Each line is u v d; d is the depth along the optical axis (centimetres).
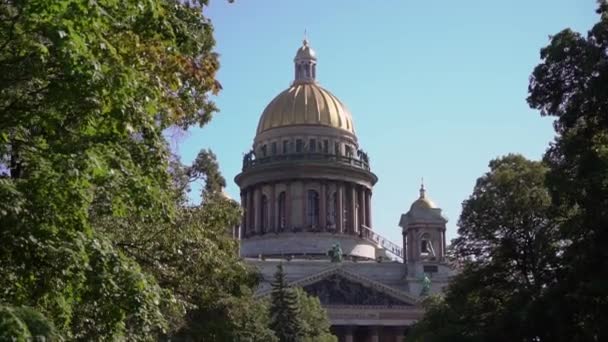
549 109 5528
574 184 4931
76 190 2048
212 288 5312
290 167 17250
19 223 1966
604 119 5122
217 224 5091
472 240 7188
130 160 2339
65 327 2227
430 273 15250
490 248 7144
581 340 5356
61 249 2003
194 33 3041
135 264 2202
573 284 5256
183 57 3191
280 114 18062
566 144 5256
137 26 2519
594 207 4806
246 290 6397
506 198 6888
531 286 6381
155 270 4034
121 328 2336
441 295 12300
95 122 2212
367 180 17988
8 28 2072
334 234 16925
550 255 6444
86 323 2562
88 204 2116
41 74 2097
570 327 5516
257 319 8262
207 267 4600
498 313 6719
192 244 4284
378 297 14650
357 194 17812
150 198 2367
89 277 2066
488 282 7012
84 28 2016
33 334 1731
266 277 14862
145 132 2519
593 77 4934
